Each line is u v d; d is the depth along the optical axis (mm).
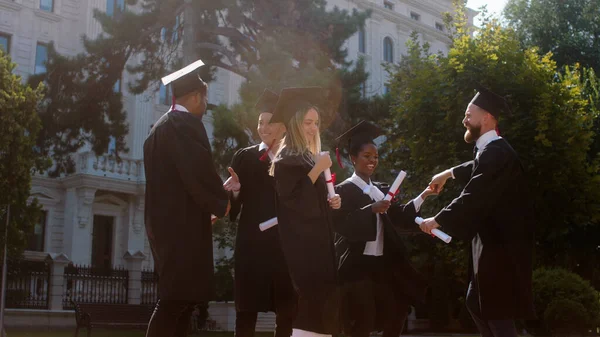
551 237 13391
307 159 4066
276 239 4949
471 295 4855
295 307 4945
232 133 16219
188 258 4055
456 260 13930
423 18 46094
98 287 22719
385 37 42688
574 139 13406
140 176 30016
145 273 23969
